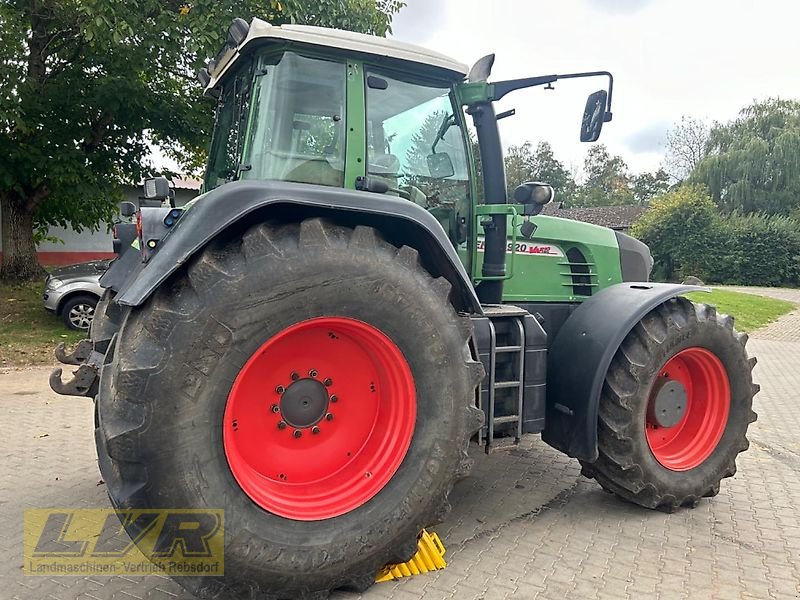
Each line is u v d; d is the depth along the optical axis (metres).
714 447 3.72
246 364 2.33
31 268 12.46
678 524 3.47
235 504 2.33
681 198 31.98
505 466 4.39
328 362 2.68
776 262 29.81
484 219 3.58
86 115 10.95
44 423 5.30
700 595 2.71
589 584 2.79
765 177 36.31
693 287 3.65
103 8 8.25
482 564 2.96
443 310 2.66
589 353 3.37
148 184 2.85
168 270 2.23
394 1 10.56
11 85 9.48
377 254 2.53
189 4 8.88
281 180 2.87
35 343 9.10
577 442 3.35
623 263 4.45
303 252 2.39
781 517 3.58
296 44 2.86
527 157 60.78
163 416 2.17
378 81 3.07
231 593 2.35
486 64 3.43
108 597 2.63
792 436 5.38
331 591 2.64
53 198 12.80
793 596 2.71
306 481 2.65
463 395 2.71
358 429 2.77
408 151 3.25
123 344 2.26
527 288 4.02
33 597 2.62
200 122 11.42
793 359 10.22
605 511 3.63
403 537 2.62
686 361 3.74
